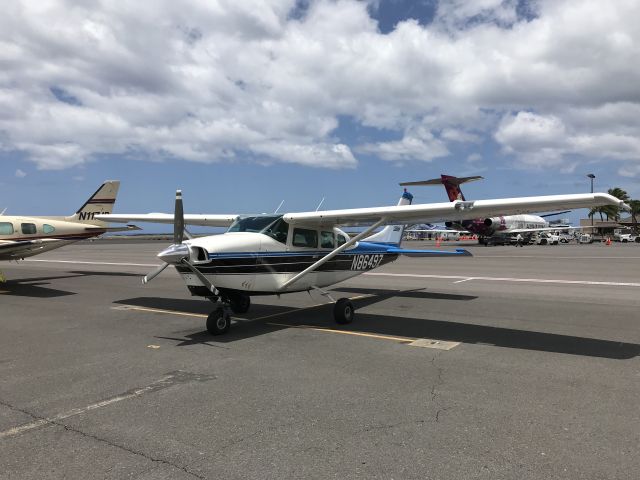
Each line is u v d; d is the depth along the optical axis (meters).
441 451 3.23
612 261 23.06
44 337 6.97
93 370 5.24
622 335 6.94
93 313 9.05
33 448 3.31
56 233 15.37
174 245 6.72
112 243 63.16
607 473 2.91
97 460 3.12
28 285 13.76
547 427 3.62
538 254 29.98
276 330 7.41
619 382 4.70
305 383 4.75
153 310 9.38
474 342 6.53
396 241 11.56
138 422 3.76
